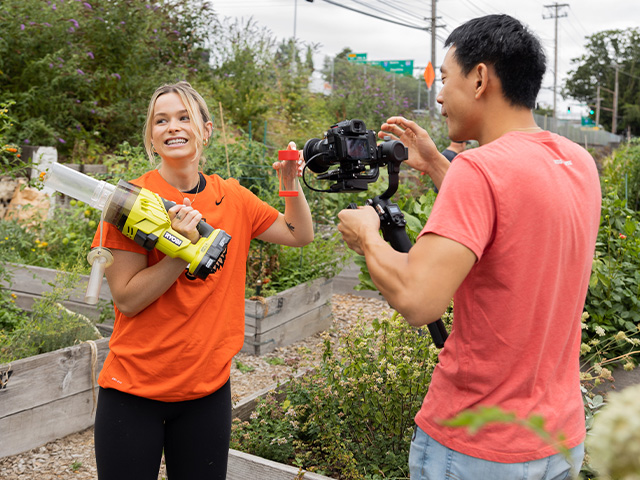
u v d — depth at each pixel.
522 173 1.50
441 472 1.58
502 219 1.47
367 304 7.09
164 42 11.07
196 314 2.13
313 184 7.19
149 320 2.10
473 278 1.54
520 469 1.49
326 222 7.38
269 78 15.05
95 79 9.30
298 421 3.55
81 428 3.98
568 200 1.55
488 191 1.47
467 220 1.45
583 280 1.62
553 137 1.64
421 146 2.30
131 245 2.05
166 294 2.10
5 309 4.93
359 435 3.43
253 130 12.81
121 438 2.09
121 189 1.96
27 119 8.40
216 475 2.24
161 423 2.16
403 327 3.55
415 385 3.29
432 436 1.61
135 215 1.93
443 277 1.43
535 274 1.50
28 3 8.75
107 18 9.72
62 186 2.03
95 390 4.04
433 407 1.63
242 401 3.66
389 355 3.42
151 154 2.33
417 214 6.02
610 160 11.89
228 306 2.25
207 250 1.98
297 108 15.44
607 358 4.09
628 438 0.53
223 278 2.23
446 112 1.74
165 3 11.98
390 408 3.33
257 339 5.29
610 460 0.54
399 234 1.85
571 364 1.65
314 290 5.96
